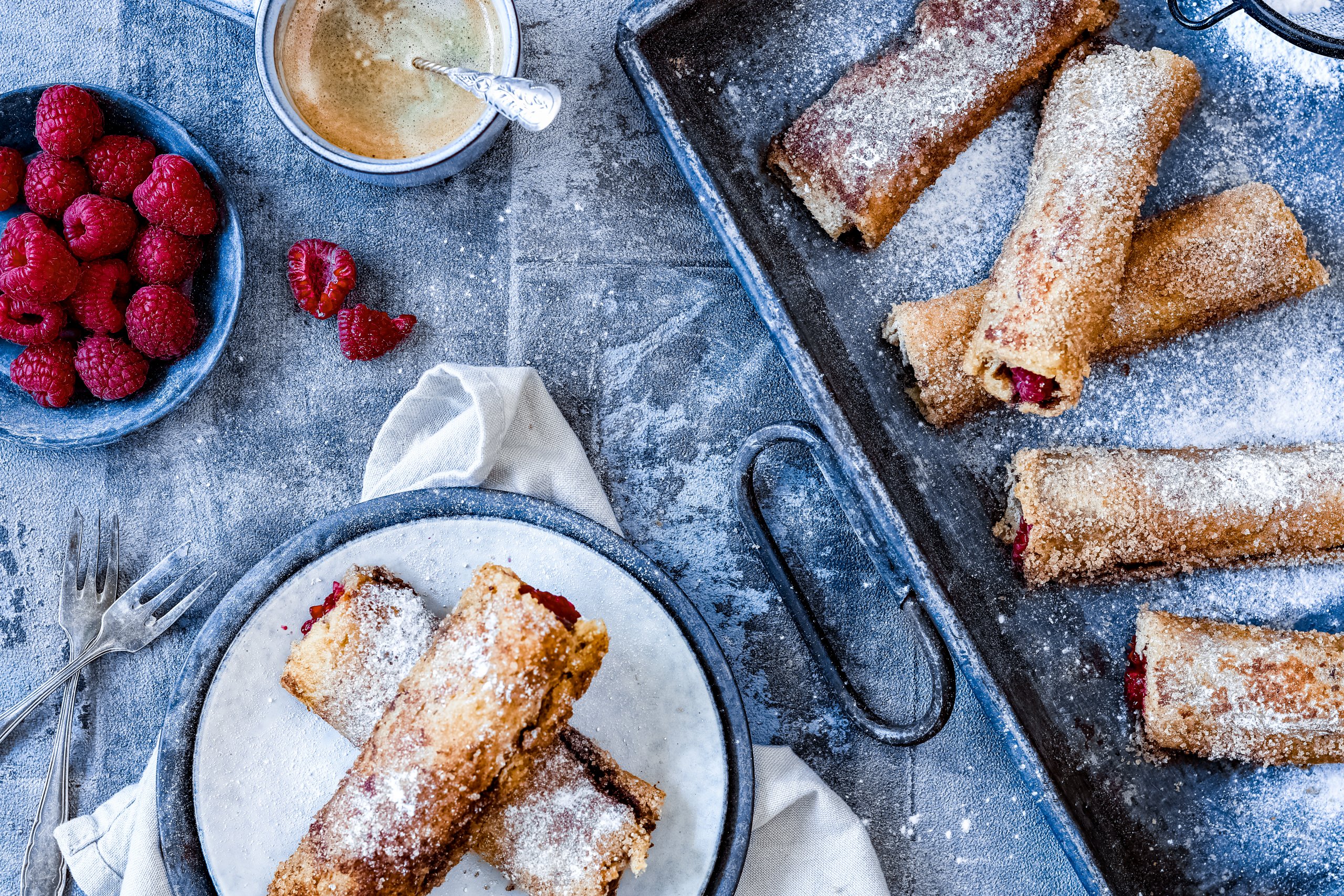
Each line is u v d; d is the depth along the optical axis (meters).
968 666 0.74
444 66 0.76
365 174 0.75
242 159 0.79
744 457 0.75
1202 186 0.77
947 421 0.76
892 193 0.74
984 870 0.78
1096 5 0.74
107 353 0.75
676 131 0.74
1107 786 0.76
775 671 0.78
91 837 0.76
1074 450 0.76
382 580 0.73
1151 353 0.76
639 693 0.74
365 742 0.72
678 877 0.73
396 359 0.79
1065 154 0.74
